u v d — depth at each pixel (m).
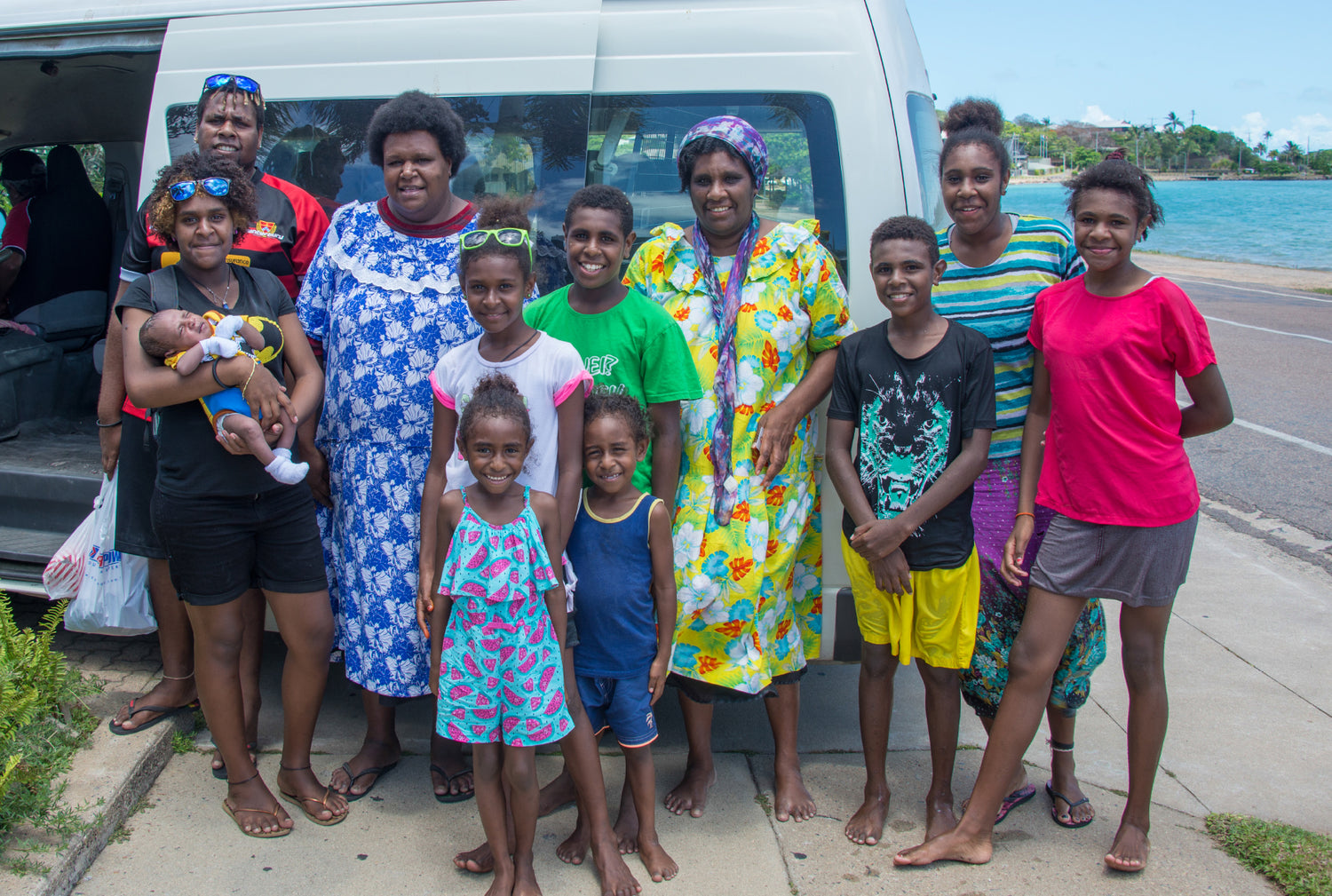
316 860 2.77
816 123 3.16
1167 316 2.54
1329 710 3.71
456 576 2.50
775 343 2.88
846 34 3.17
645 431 2.69
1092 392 2.62
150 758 3.10
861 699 2.95
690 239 2.98
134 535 3.15
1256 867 2.78
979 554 2.98
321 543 3.15
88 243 5.38
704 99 3.22
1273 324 14.47
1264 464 7.29
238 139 3.10
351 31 3.39
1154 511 2.61
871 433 2.83
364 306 2.93
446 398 2.74
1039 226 2.94
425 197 2.88
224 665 2.78
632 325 2.77
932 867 2.78
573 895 2.65
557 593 2.57
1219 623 4.51
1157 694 2.72
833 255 3.17
